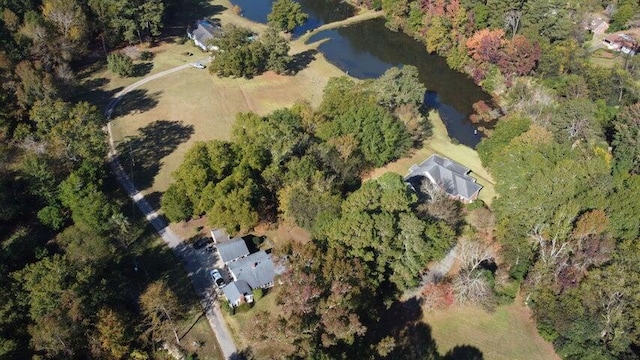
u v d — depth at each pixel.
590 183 108.12
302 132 130.50
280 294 85.94
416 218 98.00
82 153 118.44
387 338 85.19
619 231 102.38
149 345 90.88
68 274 88.31
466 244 105.69
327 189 112.75
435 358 93.88
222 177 118.94
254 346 91.31
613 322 89.94
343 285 83.31
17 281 86.50
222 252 106.12
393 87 141.00
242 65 170.12
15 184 117.56
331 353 80.31
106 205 107.62
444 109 165.50
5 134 128.75
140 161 136.38
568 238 99.94
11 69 138.75
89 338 85.00
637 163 126.56
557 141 128.38
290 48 195.75
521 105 150.12
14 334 84.38
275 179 117.44
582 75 160.62
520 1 172.75
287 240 113.94
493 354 94.62
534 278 97.94
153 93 164.38
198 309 99.31
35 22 153.12
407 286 102.44
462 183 125.38
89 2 175.38
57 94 142.00
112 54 171.12
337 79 147.12
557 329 93.25
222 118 154.62
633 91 152.00
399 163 139.25
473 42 176.12
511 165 114.19
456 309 101.25
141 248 111.56
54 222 108.44
